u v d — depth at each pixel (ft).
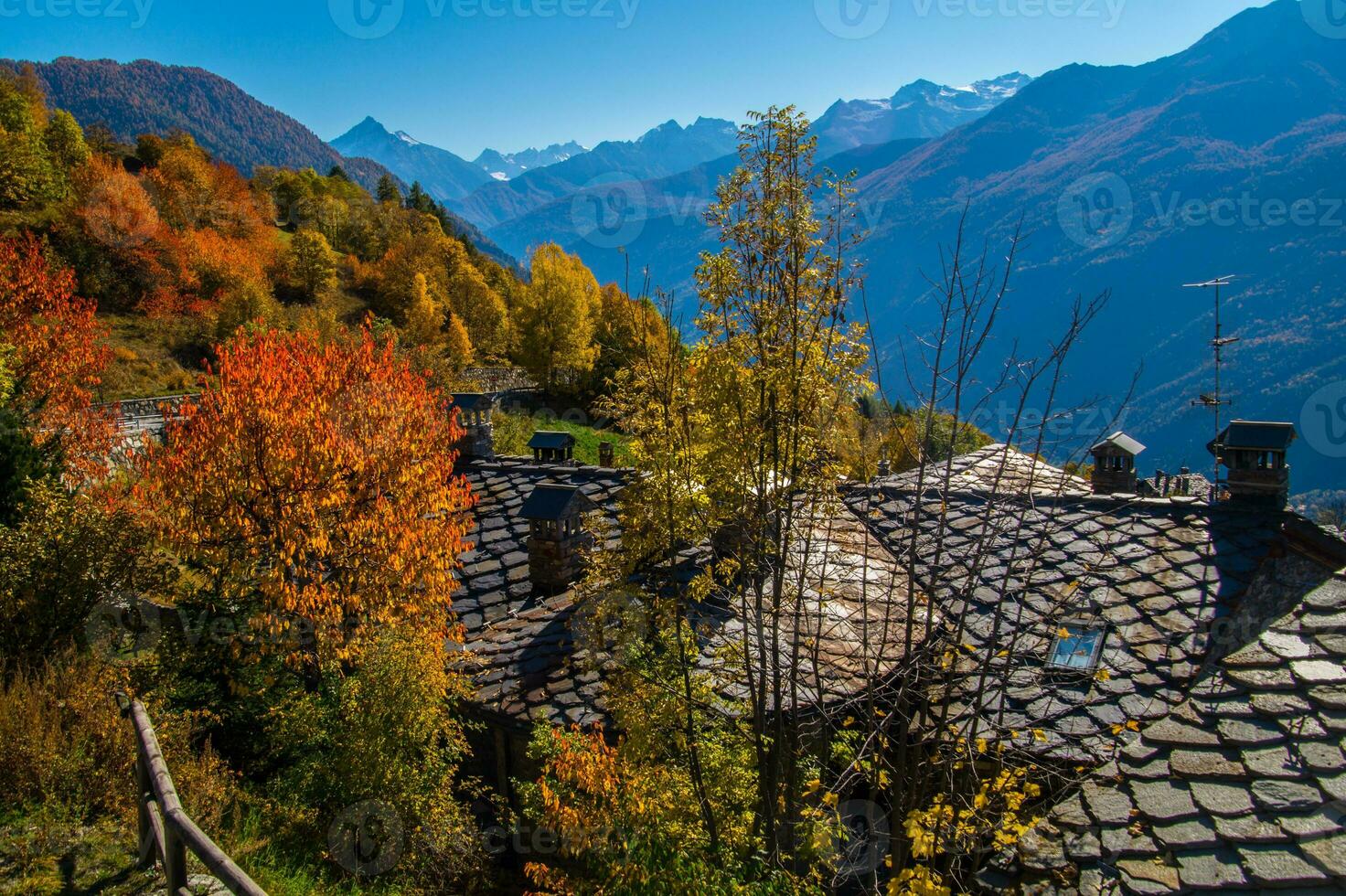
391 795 29.96
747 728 26.91
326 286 255.29
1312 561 31.91
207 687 34.09
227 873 16.01
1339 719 19.42
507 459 59.00
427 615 41.19
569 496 43.91
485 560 47.21
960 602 34.83
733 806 26.05
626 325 26.78
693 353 23.45
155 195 242.99
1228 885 16.89
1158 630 32.37
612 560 27.35
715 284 22.58
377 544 42.55
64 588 34.53
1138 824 19.47
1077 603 32.09
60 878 20.99
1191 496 39.91
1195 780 19.84
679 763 26.94
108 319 183.21
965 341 19.13
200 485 40.96
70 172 238.07
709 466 23.86
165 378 160.97
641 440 26.20
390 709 31.09
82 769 25.08
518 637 39.29
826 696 29.01
